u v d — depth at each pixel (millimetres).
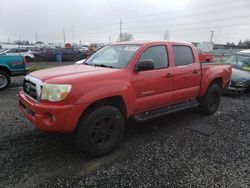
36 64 22562
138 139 4344
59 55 27188
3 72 8828
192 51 5270
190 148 4016
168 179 3104
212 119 5625
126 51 4316
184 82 4934
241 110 6500
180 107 4977
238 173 3293
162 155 3744
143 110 4297
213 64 5910
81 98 3289
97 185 2949
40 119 3285
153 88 4273
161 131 4766
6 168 3246
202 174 3240
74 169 3283
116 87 3639
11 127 4707
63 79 3295
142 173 3229
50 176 3102
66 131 3305
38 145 3953
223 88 6258
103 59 4574
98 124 3570
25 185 2906
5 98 7293
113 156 3688
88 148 3492
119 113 3768
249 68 9359
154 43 4453
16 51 24984
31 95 3666
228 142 4305
